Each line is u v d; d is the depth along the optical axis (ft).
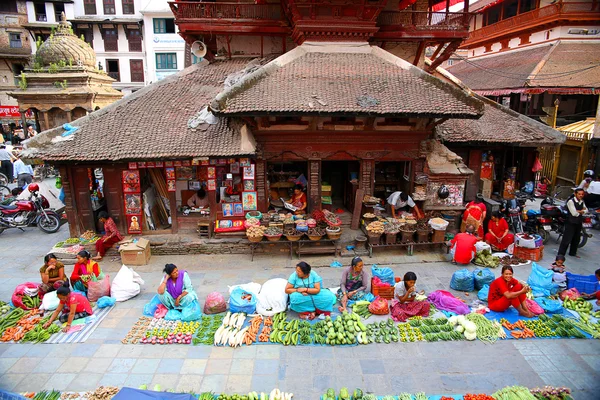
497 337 24.63
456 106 35.01
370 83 37.14
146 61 127.34
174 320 26.45
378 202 39.81
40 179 71.15
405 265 35.42
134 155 35.19
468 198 45.16
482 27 101.40
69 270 35.04
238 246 37.86
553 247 40.11
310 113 33.22
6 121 114.73
